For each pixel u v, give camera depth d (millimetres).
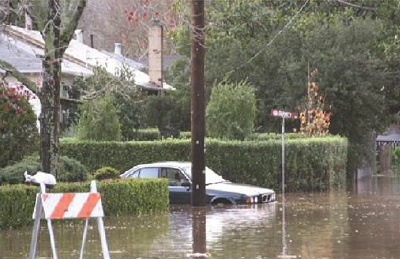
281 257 29828
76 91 73000
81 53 90062
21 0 40062
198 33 50812
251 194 50656
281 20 93750
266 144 63750
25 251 31750
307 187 66000
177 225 40031
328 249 31719
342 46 87562
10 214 38594
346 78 85500
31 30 77125
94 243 33875
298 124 88000
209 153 63250
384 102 90062
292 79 86438
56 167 42844
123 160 62938
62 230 38469
